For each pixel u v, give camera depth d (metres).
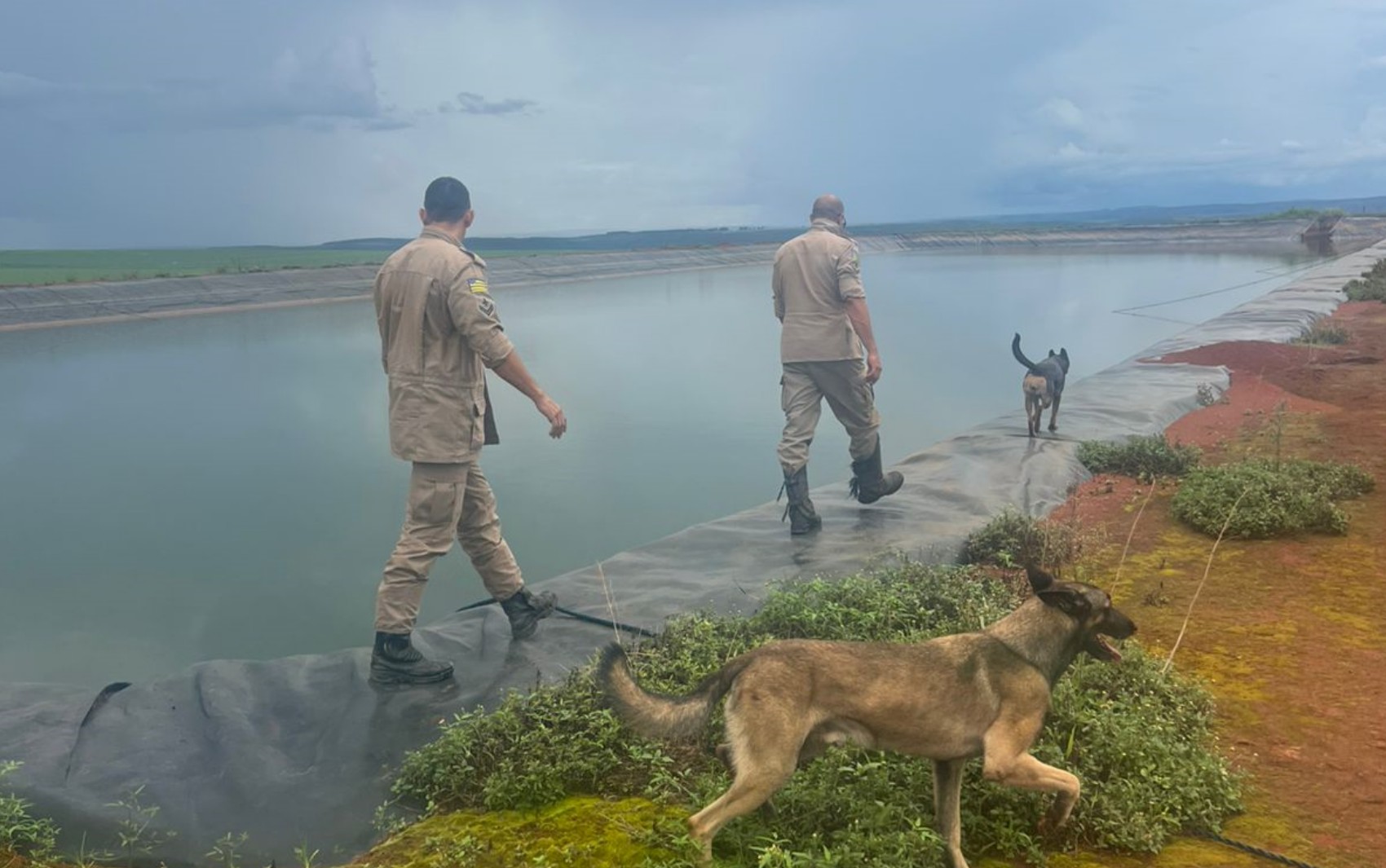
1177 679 4.62
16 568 8.12
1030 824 3.62
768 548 7.30
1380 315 20.27
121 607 7.20
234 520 9.52
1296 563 6.45
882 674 3.30
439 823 3.93
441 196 5.32
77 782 4.30
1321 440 9.64
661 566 7.00
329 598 7.48
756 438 13.08
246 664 5.41
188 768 4.46
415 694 5.10
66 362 19.89
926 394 16.02
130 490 10.62
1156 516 7.77
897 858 3.21
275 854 3.92
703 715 3.35
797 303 7.55
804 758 3.43
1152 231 87.56
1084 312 28.12
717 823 3.25
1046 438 10.30
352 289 38.09
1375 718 4.40
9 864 3.74
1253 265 45.69
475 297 5.07
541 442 13.06
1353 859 3.41
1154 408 11.59
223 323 27.89
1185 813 3.67
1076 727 4.01
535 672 5.36
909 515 7.95
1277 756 4.14
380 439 13.11
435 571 8.30
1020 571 6.65
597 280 51.19
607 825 3.76
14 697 5.06
